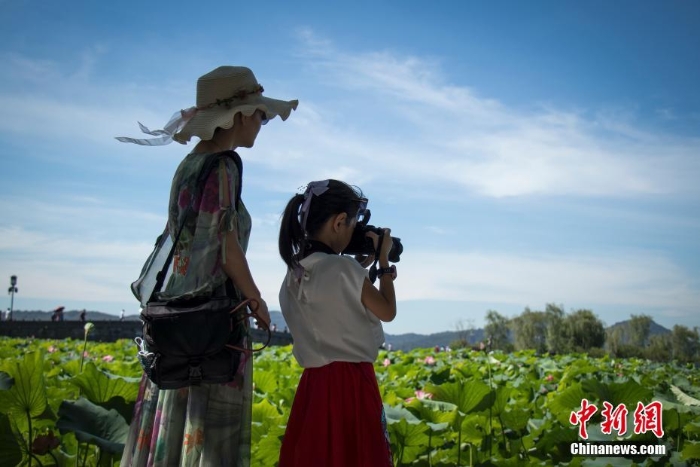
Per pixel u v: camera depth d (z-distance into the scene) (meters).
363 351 2.59
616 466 3.89
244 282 2.53
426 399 4.50
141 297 2.74
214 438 2.53
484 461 3.98
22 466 3.40
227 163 2.62
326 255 2.63
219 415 2.54
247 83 2.79
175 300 2.50
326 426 2.53
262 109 2.77
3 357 8.85
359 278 2.58
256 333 33.72
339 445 2.50
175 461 2.54
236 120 2.78
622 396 4.57
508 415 4.45
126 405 3.73
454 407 4.28
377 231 2.75
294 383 6.10
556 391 6.20
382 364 9.49
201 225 2.55
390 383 6.75
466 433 4.27
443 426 3.87
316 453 2.50
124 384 3.94
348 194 2.69
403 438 3.80
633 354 43.88
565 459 4.30
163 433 2.55
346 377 2.56
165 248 2.71
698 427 4.15
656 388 5.19
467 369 7.44
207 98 2.75
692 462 3.96
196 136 2.72
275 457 3.76
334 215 2.67
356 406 2.54
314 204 2.67
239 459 2.58
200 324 2.43
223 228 2.54
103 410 3.54
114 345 13.94
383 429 2.57
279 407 5.00
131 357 10.39
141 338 2.72
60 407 3.45
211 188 2.57
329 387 2.56
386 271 2.67
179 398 2.57
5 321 41.00
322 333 2.58
